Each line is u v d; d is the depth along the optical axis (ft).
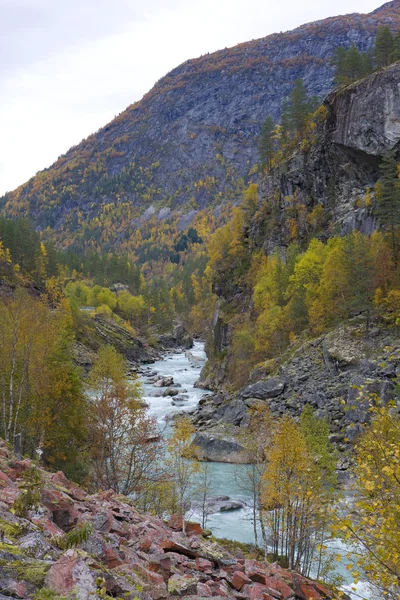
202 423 220.43
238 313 380.58
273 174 428.15
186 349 616.80
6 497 39.78
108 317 558.56
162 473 126.31
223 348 373.81
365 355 199.21
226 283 422.41
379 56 392.68
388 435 40.24
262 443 132.46
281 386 218.79
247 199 447.01
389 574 35.81
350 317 243.19
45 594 24.45
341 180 367.66
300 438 97.76
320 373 213.87
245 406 213.87
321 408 188.85
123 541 44.42
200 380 351.46
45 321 142.51
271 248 386.52
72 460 124.06
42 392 121.70
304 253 326.85
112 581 30.01
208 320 607.78
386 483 37.96
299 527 91.09
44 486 46.83
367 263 229.86
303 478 91.86
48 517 39.40
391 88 331.98
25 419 121.70
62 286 565.12
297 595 50.44
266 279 333.62
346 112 356.38
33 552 29.71
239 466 170.50
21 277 453.58
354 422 169.48
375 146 335.47
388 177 259.80
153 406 267.39
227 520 124.98
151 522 56.59
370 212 315.99
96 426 122.21
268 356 285.02
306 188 390.63
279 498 92.02
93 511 49.70
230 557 52.11
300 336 270.05
